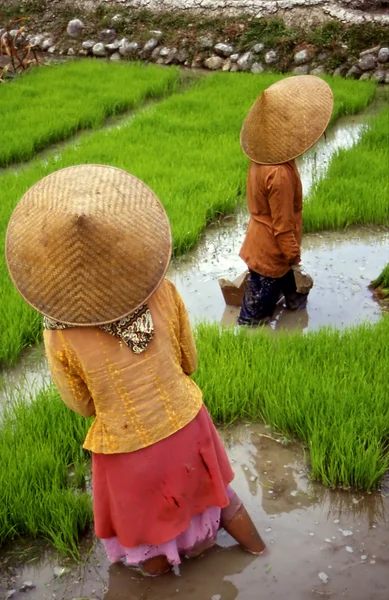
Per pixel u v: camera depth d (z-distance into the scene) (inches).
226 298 211.3
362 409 149.5
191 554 125.3
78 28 573.9
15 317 200.8
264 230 186.5
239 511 121.7
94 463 109.0
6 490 133.8
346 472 137.6
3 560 127.3
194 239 246.7
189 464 107.8
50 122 383.9
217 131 357.4
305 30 486.9
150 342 102.0
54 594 120.3
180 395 106.0
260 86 439.2
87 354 98.5
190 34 527.8
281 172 175.3
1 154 342.0
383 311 203.9
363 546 125.4
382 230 252.2
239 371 167.9
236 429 157.8
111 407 102.5
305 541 127.0
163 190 280.1
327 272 225.9
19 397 168.6
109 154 326.3
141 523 109.7
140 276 91.4
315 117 171.9
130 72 490.6
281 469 145.1
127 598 119.0
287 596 116.8
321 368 169.3
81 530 131.9
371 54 458.3
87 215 87.8
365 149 322.0
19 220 92.2
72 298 89.8
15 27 597.6
